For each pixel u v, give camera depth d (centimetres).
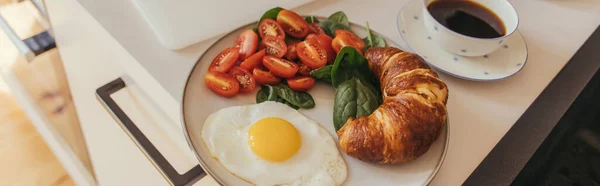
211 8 76
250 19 76
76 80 75
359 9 79
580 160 77
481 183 62
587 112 77
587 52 76
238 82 66
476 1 73
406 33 75
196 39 73
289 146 61
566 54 75
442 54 73
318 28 73
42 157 99
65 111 75
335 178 61
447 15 72
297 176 61
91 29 76
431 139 61
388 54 67
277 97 66
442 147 63
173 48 72
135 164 69
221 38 70
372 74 69
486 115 68
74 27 79
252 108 65
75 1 77
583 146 78
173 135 71
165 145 71
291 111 65
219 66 67
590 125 79
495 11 72
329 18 74
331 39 71
